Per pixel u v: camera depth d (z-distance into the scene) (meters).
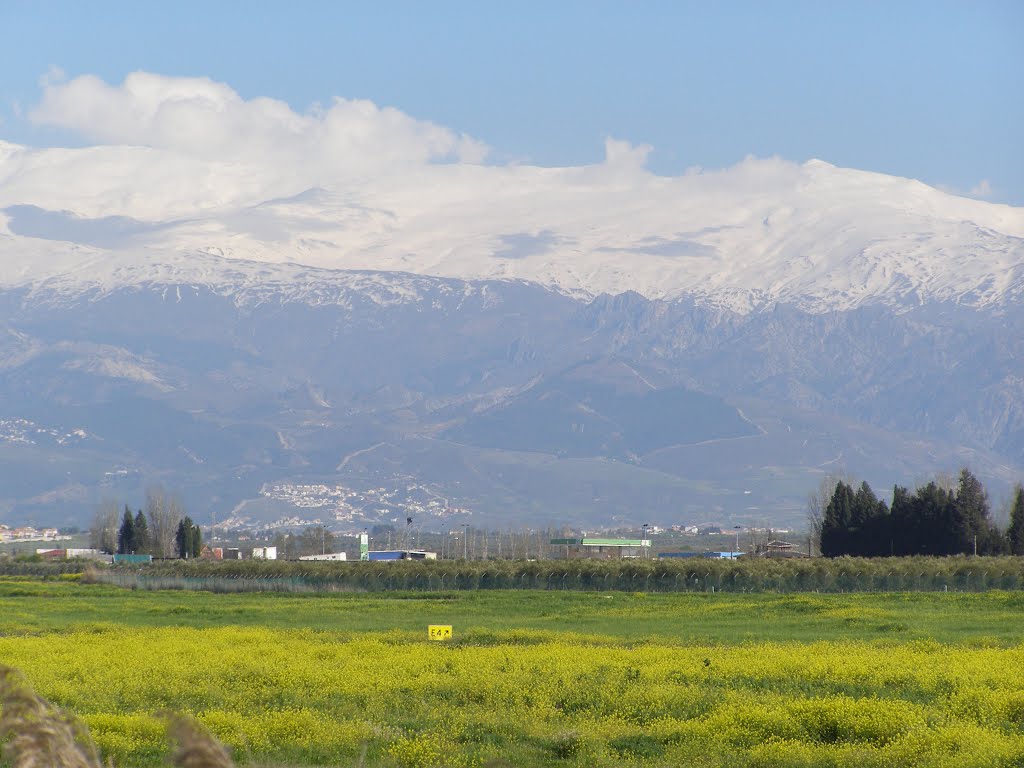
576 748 59.22
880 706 65.81
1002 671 78.75
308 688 77.62
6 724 27.11
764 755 56.88
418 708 70.56
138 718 63.25
